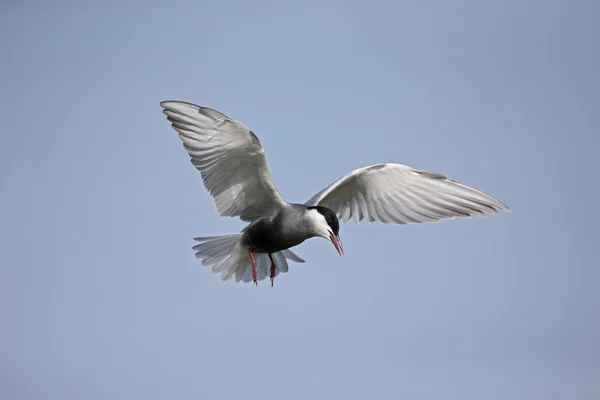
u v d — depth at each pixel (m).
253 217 12.57
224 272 13.25
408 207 12.91
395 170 12.61
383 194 12.95
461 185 12.51
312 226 12.03
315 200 12.49
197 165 11.59
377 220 13.12
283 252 13.98
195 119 11.19
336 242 11.97
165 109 11.23
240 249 12.82
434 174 12.55
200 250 12.91
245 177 11.91
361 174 12.65
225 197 12.12
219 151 11.47
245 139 11.22
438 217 12.79
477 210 12.52
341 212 13.31
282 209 12.27
